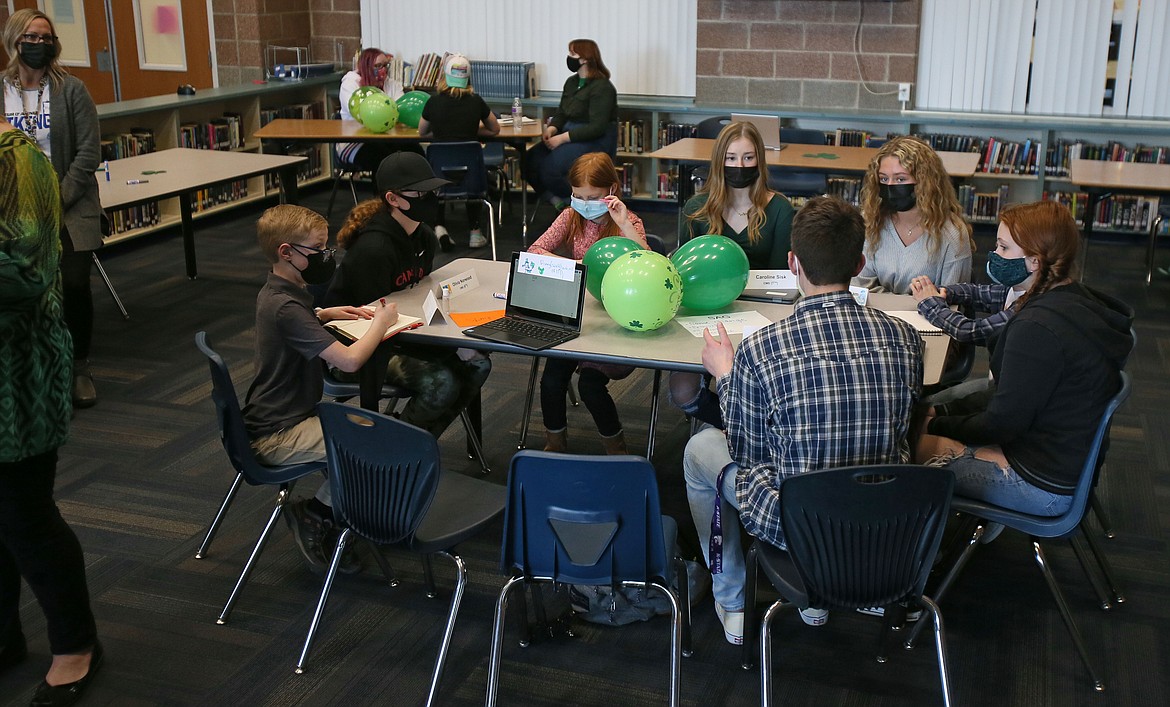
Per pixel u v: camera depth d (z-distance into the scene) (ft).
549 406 11.80
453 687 8.48
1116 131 21.80
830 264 7.39
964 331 9.76
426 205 10.93
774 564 7.74
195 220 24.03
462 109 21.02
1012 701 8.32
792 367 7.39
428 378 10.85
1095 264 20.84
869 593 7.41
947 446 8.71
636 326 9.53
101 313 17.74
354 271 10.59
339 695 8.39
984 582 9.96
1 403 7.27
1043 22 22.66
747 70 24.89
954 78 23.66
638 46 25.88
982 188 24.00
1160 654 8.89
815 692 8.43
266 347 9.30
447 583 9.98
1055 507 8.14
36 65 13.46
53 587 8.04
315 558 9.95
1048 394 7.92
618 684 8.52
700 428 11.62
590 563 7.50
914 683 8.54
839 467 7.04
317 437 9.26
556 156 22.54
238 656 8.87
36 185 7.07
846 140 23.68
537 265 10.02
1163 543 10.61
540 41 26.61
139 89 29.45
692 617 9.43
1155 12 21.86
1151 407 14.02
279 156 20.01
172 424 13.41
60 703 8.18
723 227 12.25
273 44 27.76
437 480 7.59
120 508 11.27
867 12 23.59
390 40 28.07
